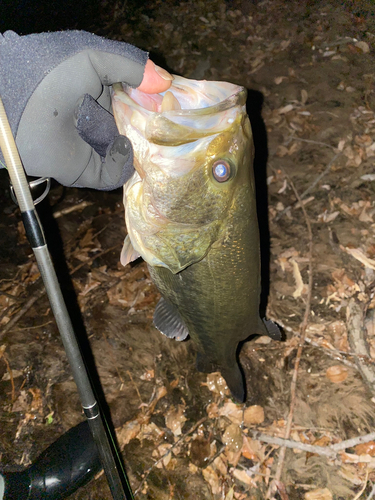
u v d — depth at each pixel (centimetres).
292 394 58
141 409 60
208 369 53
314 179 81
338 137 85
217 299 40
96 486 54
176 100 32
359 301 65
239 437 56
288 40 107
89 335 68
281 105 93
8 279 77
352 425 55
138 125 32
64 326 33
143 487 54
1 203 89
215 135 32
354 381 58
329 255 71
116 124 32
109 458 38
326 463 53
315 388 59
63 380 64
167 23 124
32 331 69
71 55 29
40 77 28
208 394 60
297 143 86
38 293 73
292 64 101
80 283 75
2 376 65
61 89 29
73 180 34
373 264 68
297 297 67
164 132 31
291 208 78
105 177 34
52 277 31
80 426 57
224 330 43
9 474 53
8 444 58
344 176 80
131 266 75
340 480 52
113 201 86
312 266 70
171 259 36
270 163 84
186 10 125
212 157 32
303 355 61
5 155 28
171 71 110
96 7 140
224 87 33
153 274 41
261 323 46
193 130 31
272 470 54
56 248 80
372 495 50
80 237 81
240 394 52
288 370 61
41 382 64
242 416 58
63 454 54
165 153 32
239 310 41
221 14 120
